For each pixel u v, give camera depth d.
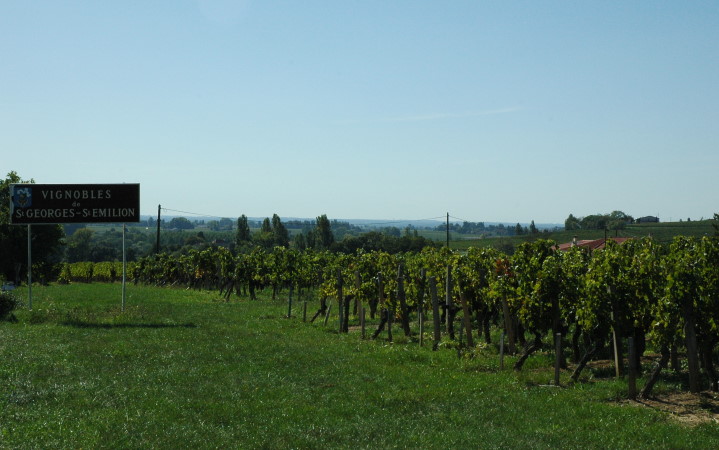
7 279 64.94
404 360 21.66
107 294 50.72
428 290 28.47
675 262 16.97
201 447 11.98
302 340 26.39
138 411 14.40
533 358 21.34
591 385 17.30
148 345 24.08
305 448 12.01
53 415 14.00
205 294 56.31
